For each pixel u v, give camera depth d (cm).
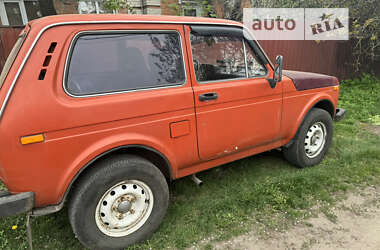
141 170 220
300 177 325
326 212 277
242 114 280
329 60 886
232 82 272
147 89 222
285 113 319
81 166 195
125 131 212
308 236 246
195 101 245
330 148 427
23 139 173
